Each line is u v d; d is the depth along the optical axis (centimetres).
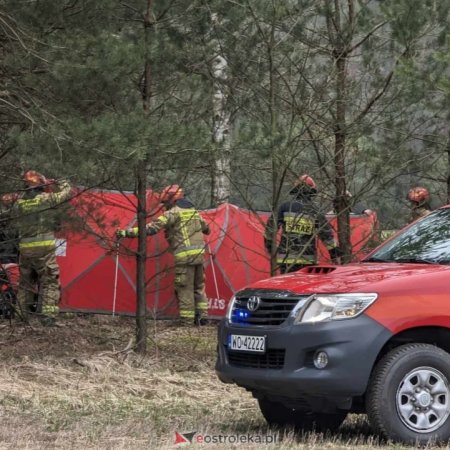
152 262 2650
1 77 1997
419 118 2211
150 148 1839
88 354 2089
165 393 1789
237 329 1347
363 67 2208
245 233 2767
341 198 2230
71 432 1348
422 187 2344
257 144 1956
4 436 1285
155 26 2103
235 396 1798
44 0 1919
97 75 1853
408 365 1244
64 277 2600
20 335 2259
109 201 2309
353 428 1500
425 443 1241
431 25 2133
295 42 2169
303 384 1248
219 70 2216
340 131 2177
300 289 1304
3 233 2225
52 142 1788
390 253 1470
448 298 1270
